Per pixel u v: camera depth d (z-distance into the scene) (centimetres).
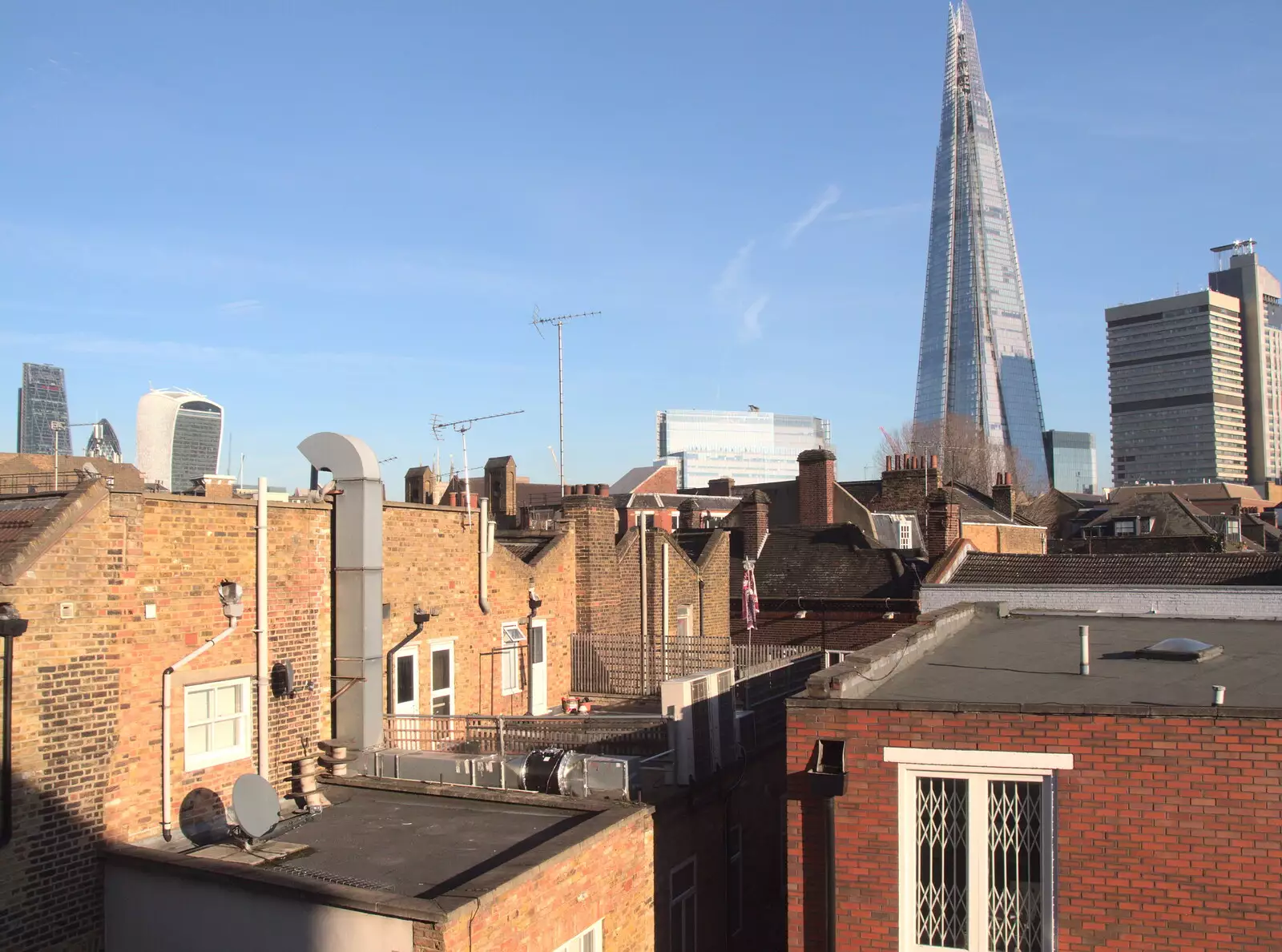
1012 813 1005
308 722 1536
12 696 1102
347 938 1012
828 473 4453
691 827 1513
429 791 1464
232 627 1379
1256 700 1039
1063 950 970
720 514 6338
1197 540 5725
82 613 1180
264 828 1246
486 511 1953
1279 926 909
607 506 2378
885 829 1033
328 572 1587
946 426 11644
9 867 1095
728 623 3064
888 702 1036
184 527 1335
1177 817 944
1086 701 1052
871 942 1031
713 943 1573
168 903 1139
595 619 2306
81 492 1190
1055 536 9650
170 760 1295
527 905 1073
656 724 1591
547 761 1460
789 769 1073
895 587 3394
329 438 1606
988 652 1415
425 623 1783
